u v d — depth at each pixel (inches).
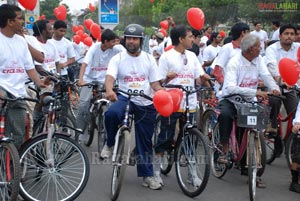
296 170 205.9
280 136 243.0
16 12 175.2
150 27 842.2
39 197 185.8
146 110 198.4
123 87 198.8
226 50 246.4
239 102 199.3
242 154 207.9
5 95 177.0
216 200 195.0
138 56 197.9
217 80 247.8
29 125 200.5
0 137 172.4
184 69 213.0
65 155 183.2
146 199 195.0
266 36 448.8
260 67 208.2
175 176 229.0
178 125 209.0
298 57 220.5
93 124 274.2
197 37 332.5
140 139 203.2
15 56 178.7
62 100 222.1
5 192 169.5
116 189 187.5
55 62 280.4
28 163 180.7
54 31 314.0
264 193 205.3
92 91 271.1
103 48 267.6
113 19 460.8
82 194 200.1
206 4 813.9
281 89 234.7
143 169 206.7
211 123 240.7
